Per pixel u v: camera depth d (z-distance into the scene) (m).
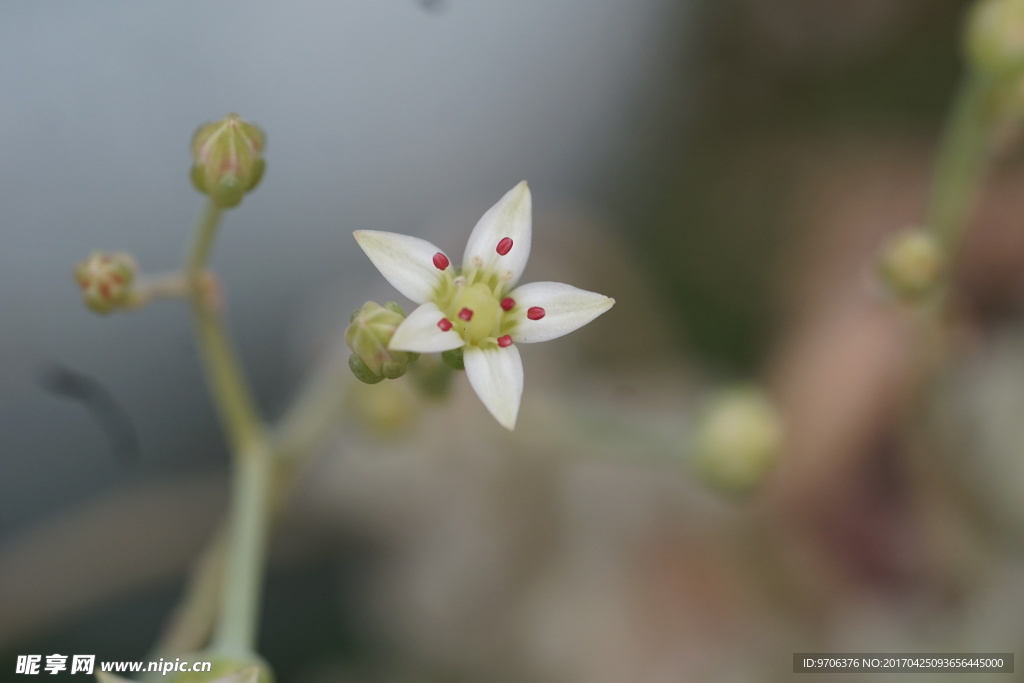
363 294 0.19
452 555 0.18
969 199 0.16
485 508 0.18
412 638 0.18
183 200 0.18
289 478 0.15
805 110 0.20
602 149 0.20
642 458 0.16
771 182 0.20
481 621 0.17
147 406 0.18
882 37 0.20
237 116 0.14
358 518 0.18
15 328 0.18
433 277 0.14
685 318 0.19
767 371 0.18
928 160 0.19
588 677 0.17
